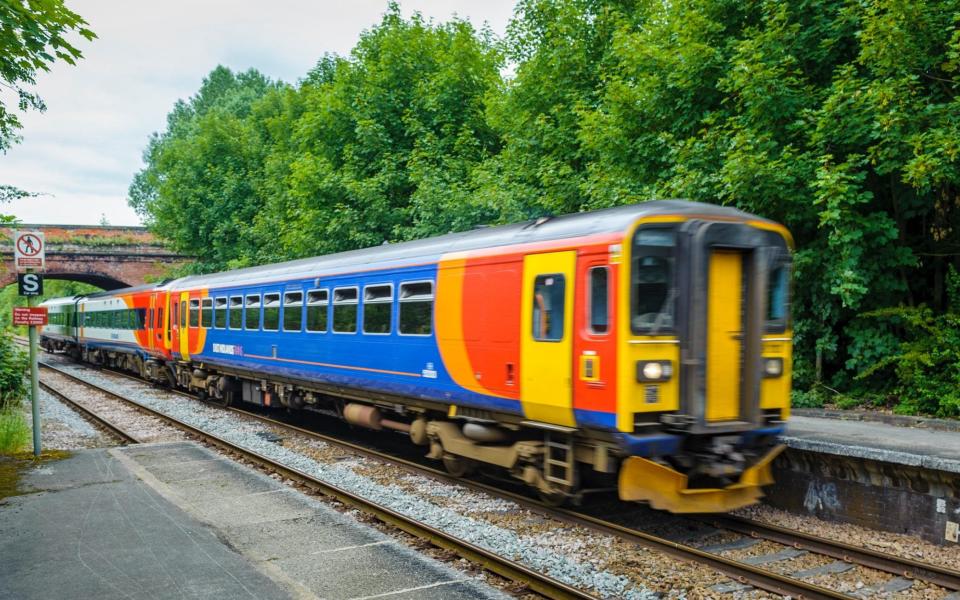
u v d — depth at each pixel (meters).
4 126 8.79
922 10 9.32
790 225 11.37
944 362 10.06
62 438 12.27
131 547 6.05
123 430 13.09
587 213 7.22
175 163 36.41
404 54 22.75
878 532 7.01
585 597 5.09
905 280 10.84
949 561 6.15
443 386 8.80
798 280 11.32
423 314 9.20
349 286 10.91
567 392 6.86
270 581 5.28
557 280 7.08
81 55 6.98
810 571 5.91
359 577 5.47
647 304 6.45
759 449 7.11
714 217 6.75
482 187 16.89
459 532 6.86
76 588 5.13
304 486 8.63
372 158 21.83
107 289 47.62
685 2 12.47
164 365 20.56
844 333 11.53
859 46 10.91
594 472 8.91
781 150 11.12
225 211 32.53
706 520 7.41
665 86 12.79
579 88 17.09
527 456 7.72
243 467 9.53
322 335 11.60
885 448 7.29
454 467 9.21
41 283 10.12
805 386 11.72
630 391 6.29
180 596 4.99
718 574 5.78
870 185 11.25
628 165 13.17
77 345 33.50
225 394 16.36
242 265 28.48
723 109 12.28
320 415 15.96
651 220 6.50
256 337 13.95
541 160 16.36
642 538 6.52
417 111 21.77
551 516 7.46
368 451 10.72
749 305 6.82
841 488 7.39
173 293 18.84
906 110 9.42
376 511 7.36
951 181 10.01
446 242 9.13
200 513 7.16
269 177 29.52
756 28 11.38
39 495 7.80
